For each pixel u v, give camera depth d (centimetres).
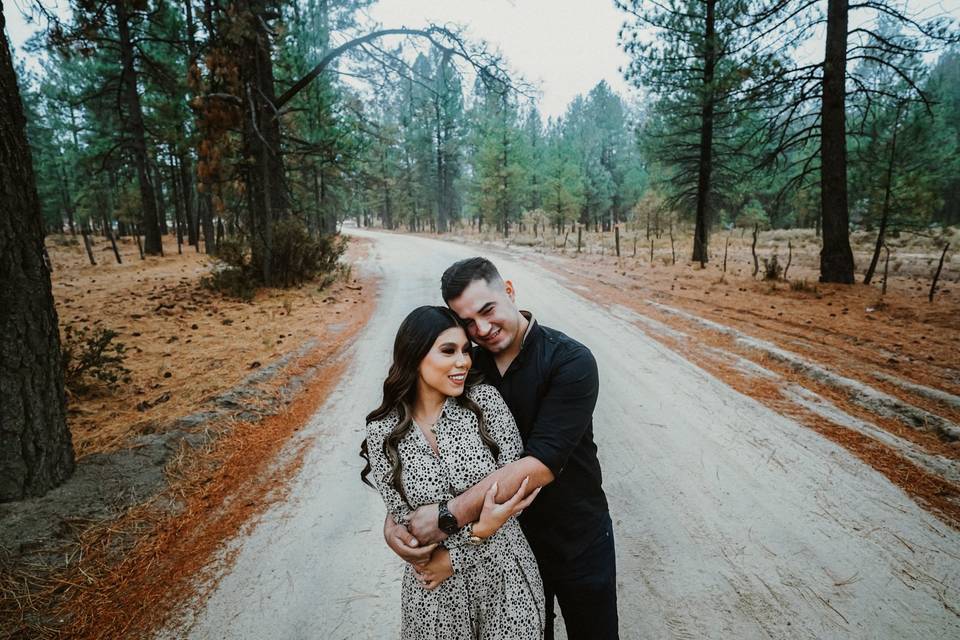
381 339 841
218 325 907
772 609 261
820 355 663
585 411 154
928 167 1319
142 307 1049
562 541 173
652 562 300
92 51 1117
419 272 1770
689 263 1938
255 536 332
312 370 671
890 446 422
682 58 1717
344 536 333
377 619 263
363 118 1639
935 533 312
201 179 1206
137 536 325
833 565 290
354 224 8612
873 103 1349
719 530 327
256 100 1316
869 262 1717
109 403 526
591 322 922
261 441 470
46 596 270
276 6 1292
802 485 374
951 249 1988
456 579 155
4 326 325
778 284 1305
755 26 1309
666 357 705
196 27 1453
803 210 3297
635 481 391
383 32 1345
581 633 182
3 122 320
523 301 1132
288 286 1317
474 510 143
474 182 5203
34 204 342
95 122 3186
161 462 407
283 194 1491
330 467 423
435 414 163
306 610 270
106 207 2938
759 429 470
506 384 166
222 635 252
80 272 1770
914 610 255
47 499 341
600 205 5706
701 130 1886
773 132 1411
